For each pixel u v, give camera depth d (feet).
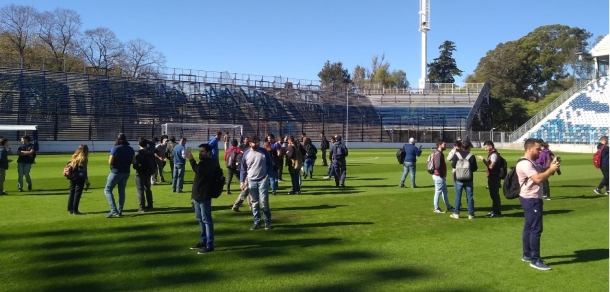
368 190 53.62
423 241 28.37
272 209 39.81
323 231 31.07
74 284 20.11
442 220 35.19
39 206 40.40
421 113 241.35
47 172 71.46
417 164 96.32
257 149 31.45
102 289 19.52
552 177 70.28
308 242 27.94
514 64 299.99
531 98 311.47
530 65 305.73
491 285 20.47
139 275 21.39
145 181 38.42
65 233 29.78
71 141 140.46
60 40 214.28
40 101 155.53
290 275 21.59
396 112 245.04
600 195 50.14
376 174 73.97
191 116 182.50
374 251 25.91
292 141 50.26
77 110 159.33
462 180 35.37
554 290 19.90
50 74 165.68
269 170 31.91
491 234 30.45
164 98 185.16
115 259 23.94
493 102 266.77
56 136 143.95
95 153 130.21
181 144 50.19
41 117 150.30
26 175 50.67
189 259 24.11
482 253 25.64
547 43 310.65
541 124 196.34
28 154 50.44
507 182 24.64
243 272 21.99
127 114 167.53
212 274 21.65
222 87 205.87
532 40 307.78
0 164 46.68
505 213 38.37
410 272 22.17
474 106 242.37
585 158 123.65
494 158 36.42
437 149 39.22
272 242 27.91
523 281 21.01
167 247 26.53
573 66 294.46
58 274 21.43
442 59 343.05
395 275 21.71
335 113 227.81
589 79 218.79
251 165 31.35
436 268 22.82
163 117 175.32
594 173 77.71
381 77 351.25
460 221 34.83
